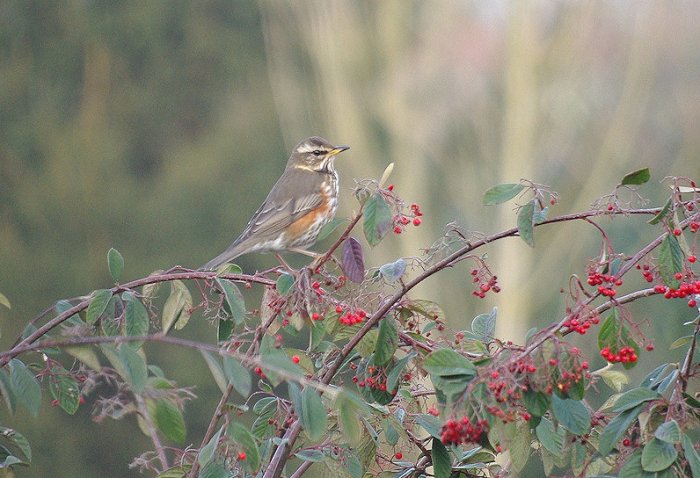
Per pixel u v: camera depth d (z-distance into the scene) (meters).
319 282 4.07
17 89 27.44
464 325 18.20
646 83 18.28
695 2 18.38
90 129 27.86
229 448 3.63
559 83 18.72
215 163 27.23
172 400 3.21
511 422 3.38
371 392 4.06
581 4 18.41
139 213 26.58
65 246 26.03
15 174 26.61
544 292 18.30
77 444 21.55
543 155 18.88
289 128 21.83
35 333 3.96
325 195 7.87
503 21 19.16
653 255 3.92
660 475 3.28
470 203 19.02
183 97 28.59
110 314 4.09
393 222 3.70
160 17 28.69
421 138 18.94
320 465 4.36
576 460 4.09
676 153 18.73
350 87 18.81
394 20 18.69
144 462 3.93
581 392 3.39
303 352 4.02
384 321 3.86
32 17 28.00
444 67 18.94
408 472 4.20
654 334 14.57
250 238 7.60
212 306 4.21
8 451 4.18
